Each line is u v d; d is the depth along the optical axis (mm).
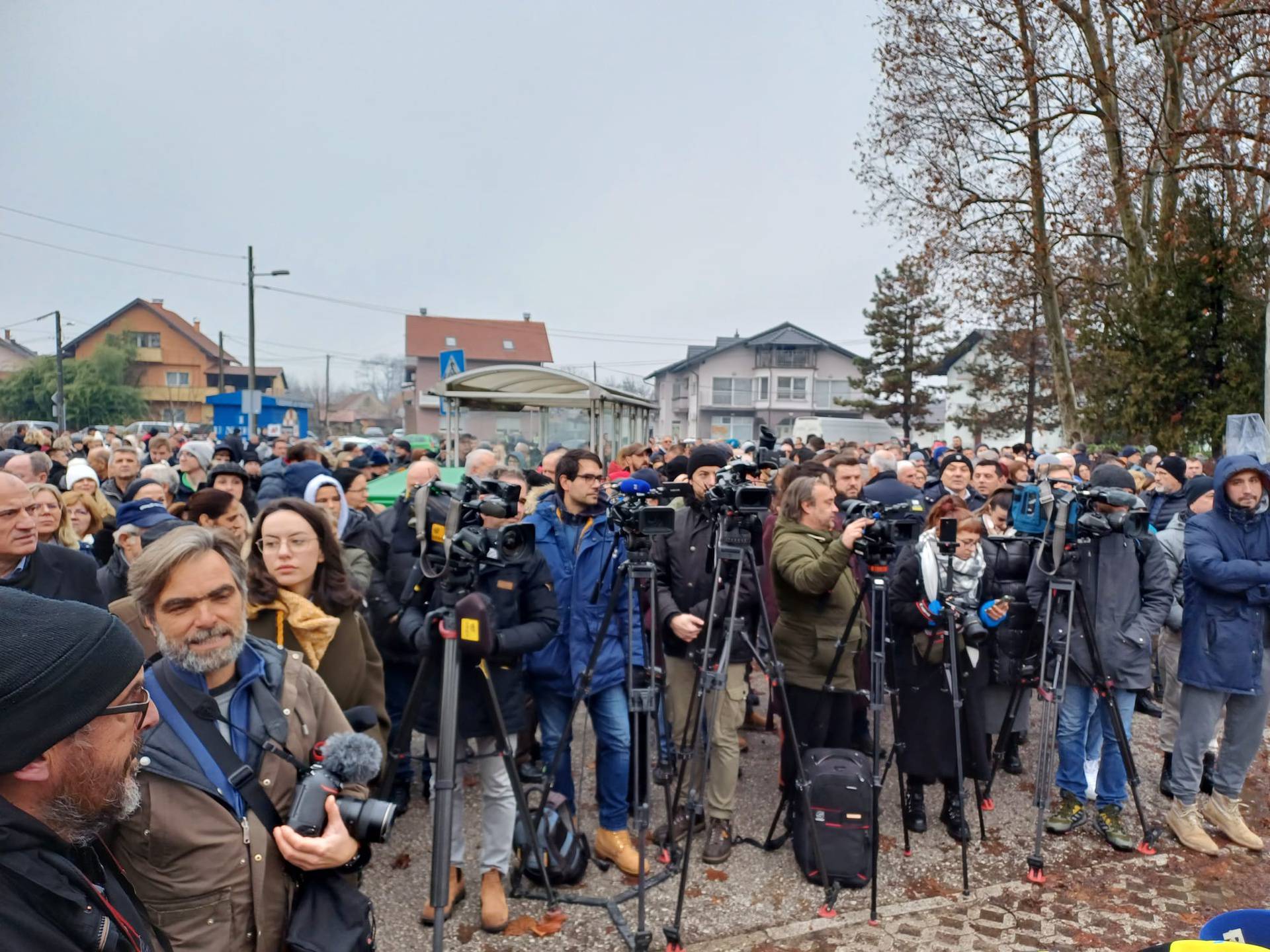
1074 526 4090
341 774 1909
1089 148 18031
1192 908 3650
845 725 4449
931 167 17797
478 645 2680
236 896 1838
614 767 3893
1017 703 4504
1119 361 16750
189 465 7371
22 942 1062
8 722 1020
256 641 2146
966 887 3748
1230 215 15969
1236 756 4277
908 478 7621
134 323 53094
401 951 3238
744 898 3674
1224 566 4004
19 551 3197
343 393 92875
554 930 3383
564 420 12555
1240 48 13516
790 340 58875
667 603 4078
